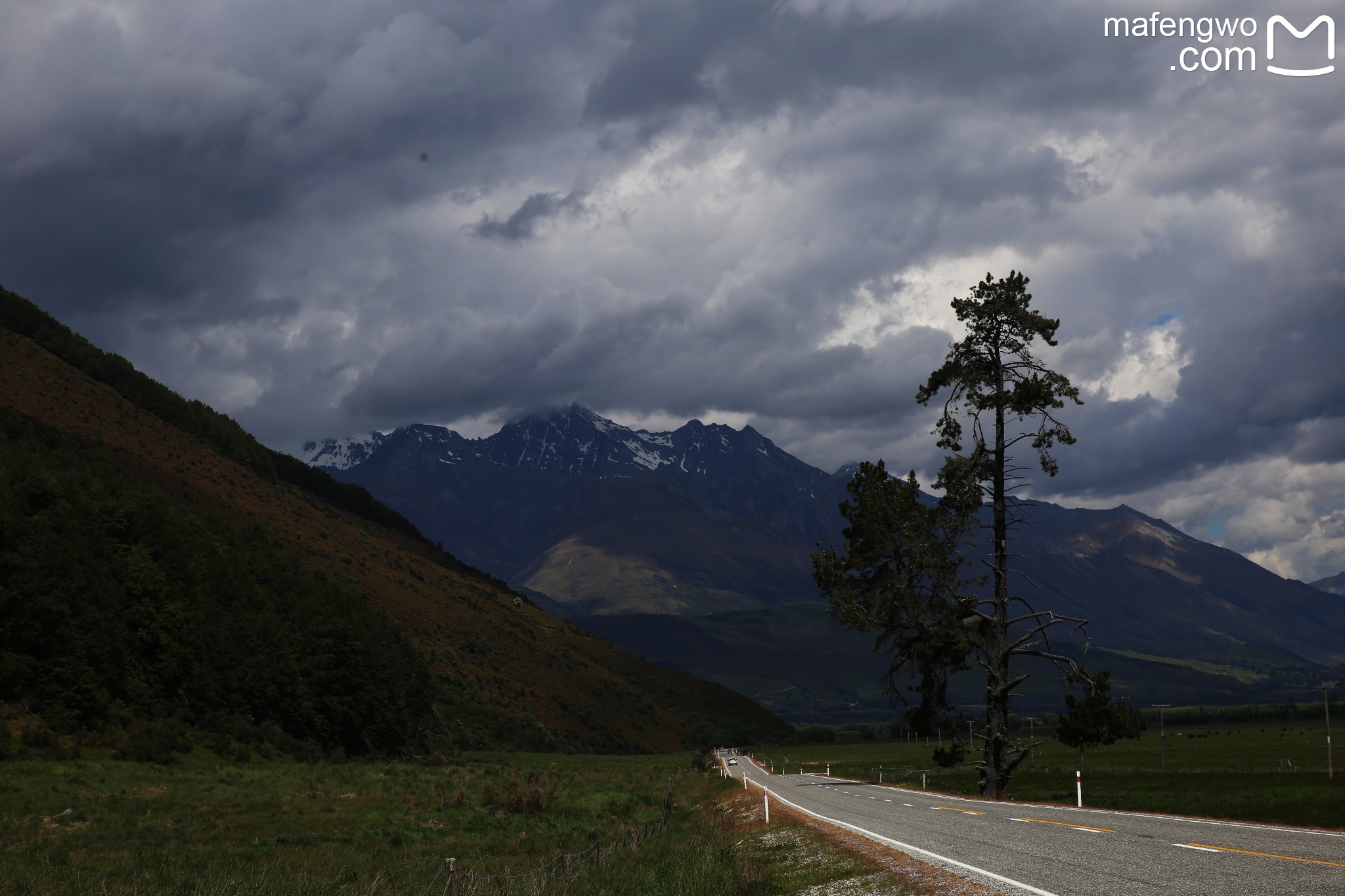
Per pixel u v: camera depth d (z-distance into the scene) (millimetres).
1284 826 20781
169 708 77500
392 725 100062
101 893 17812
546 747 129875
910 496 47531
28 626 66562
